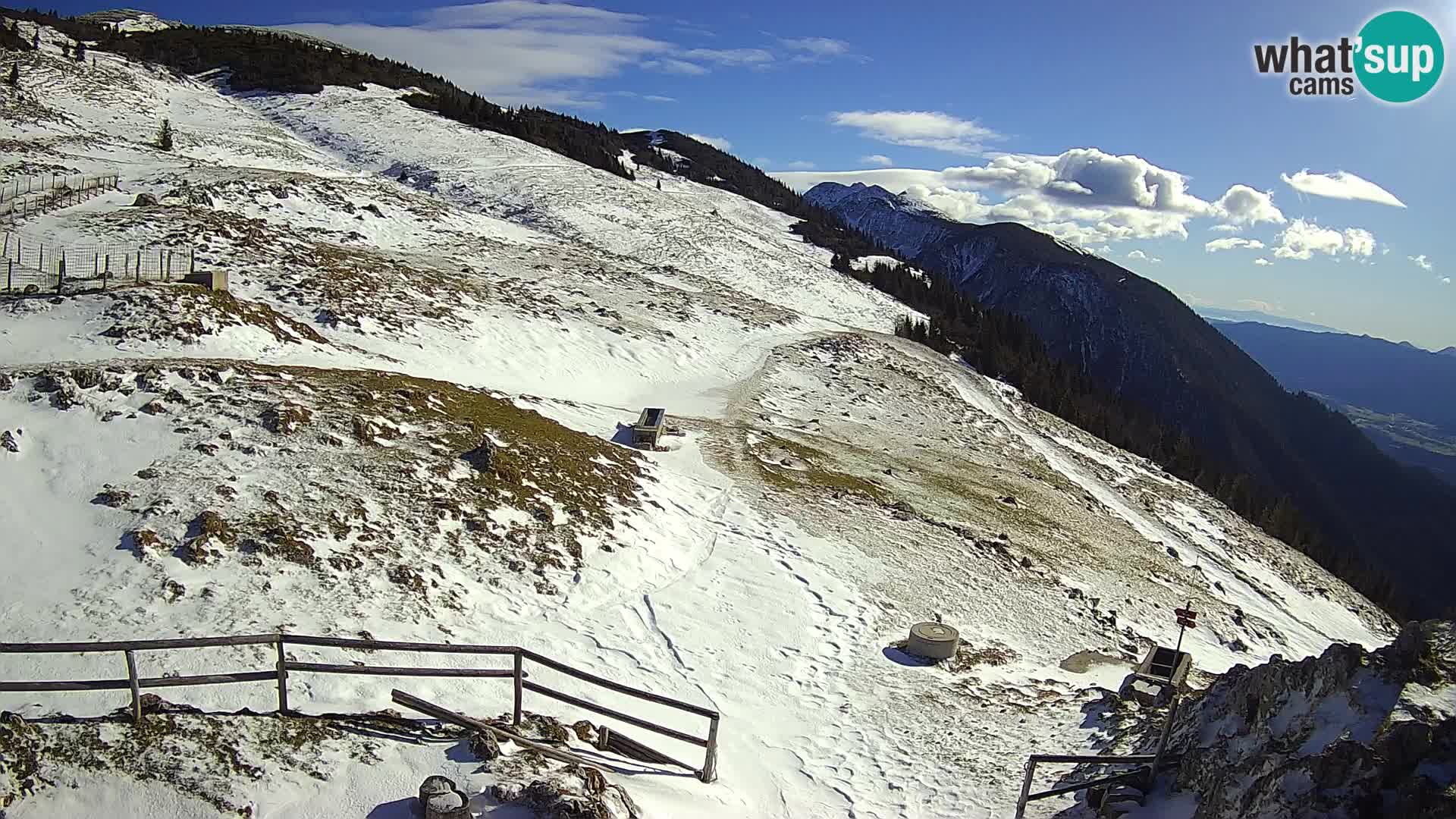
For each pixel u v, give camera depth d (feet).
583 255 195.93
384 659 45.03
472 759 32.04
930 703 56.13
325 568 52.49
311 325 100.83
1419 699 29.07
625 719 38.55
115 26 453.99
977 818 41.09
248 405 69.36
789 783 44.24
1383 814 26.23
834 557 79.41
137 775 28.17
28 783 26.81
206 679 31.83
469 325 119.85
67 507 52.90
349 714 34.71
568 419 98.53
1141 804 36.40
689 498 85.56
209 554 50.34
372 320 107.76
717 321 173.27
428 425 75.82
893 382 166.61
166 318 83.35
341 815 28.19
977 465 134.21
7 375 65.05
